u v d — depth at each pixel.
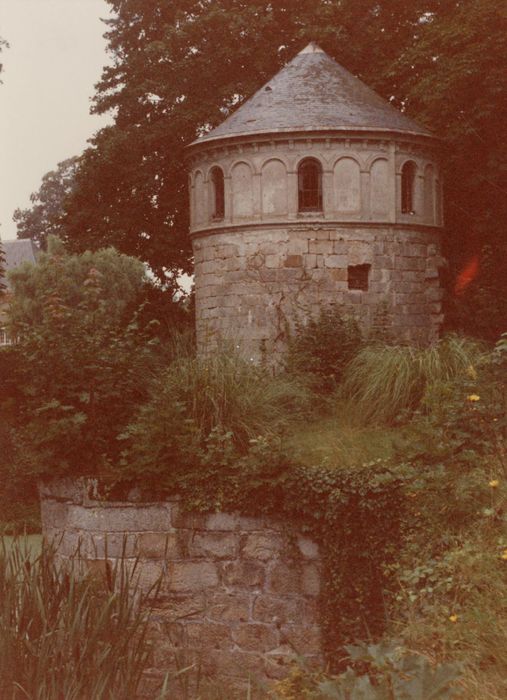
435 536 12.06
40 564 8.15
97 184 37.00
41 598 7.61
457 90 29.38
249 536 14.25
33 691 7.03
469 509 11.92
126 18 38.81
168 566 14.61
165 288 35.44
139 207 36.59
